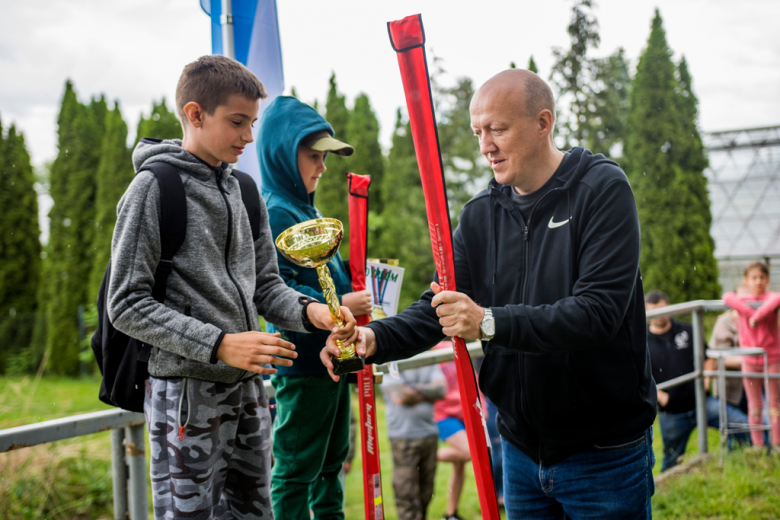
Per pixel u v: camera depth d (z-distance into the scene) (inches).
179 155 58.6
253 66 102.5
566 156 66.3
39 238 555.5
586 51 450.0
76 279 513.3
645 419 65.6
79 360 506.0
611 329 59.2
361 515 174.7
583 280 61.2
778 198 697.6
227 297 58.5
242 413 62.4
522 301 67.0
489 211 70.9
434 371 148.5
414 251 493.7
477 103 64.9
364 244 83.9
